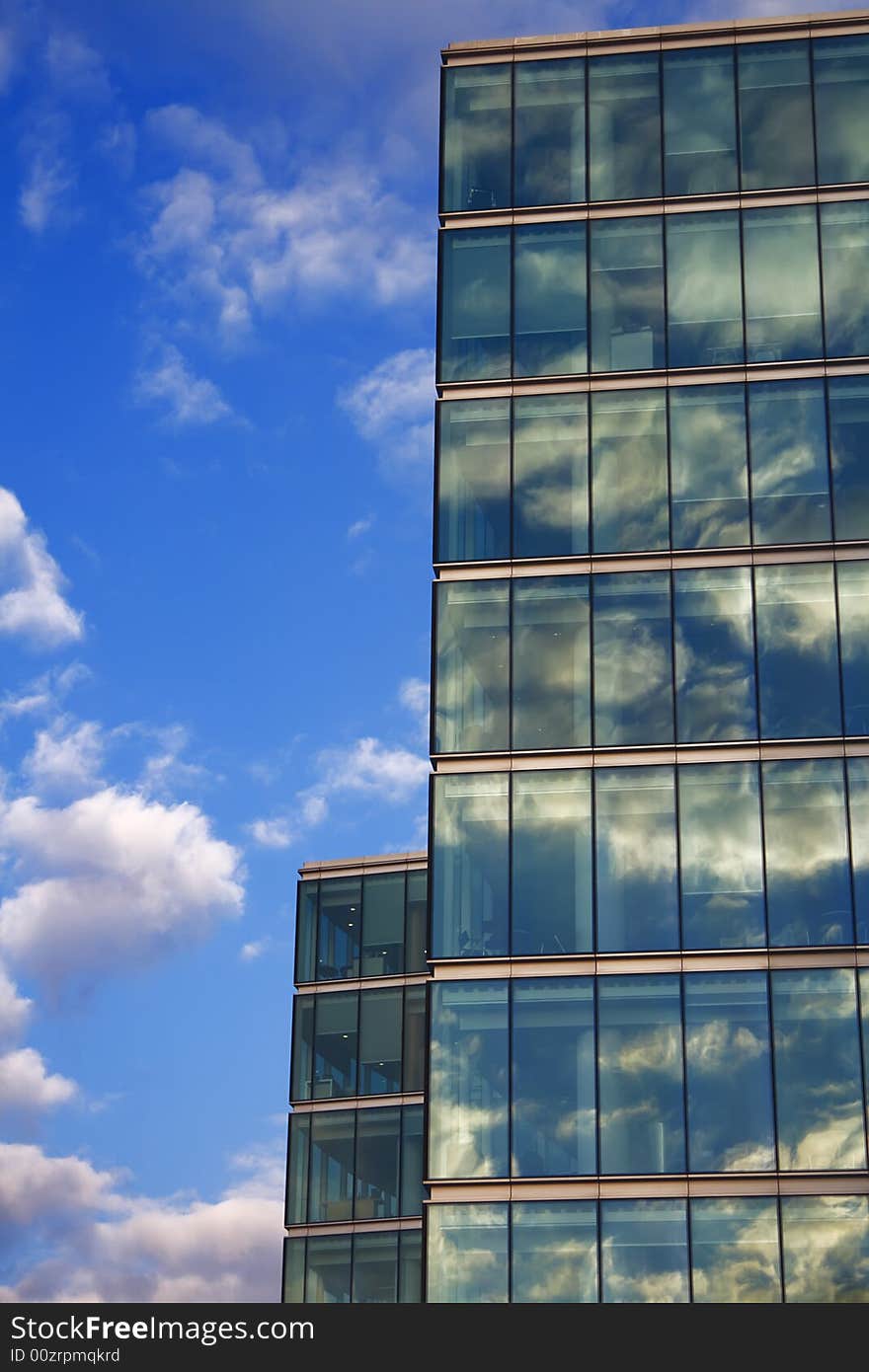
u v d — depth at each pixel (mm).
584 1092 40312
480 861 42406
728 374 45594
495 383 46312
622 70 48531
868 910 40938
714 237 46781
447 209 47938
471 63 49156
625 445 45375
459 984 41469
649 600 44031
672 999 40750
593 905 41750
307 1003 79438
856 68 47781
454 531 45219
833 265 46219
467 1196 39844
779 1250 38656
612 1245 39125
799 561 43906
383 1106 76875
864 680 42781
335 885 81125
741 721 42781
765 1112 39656
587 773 42844
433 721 43750
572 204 47531
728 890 41469
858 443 44688
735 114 47750
